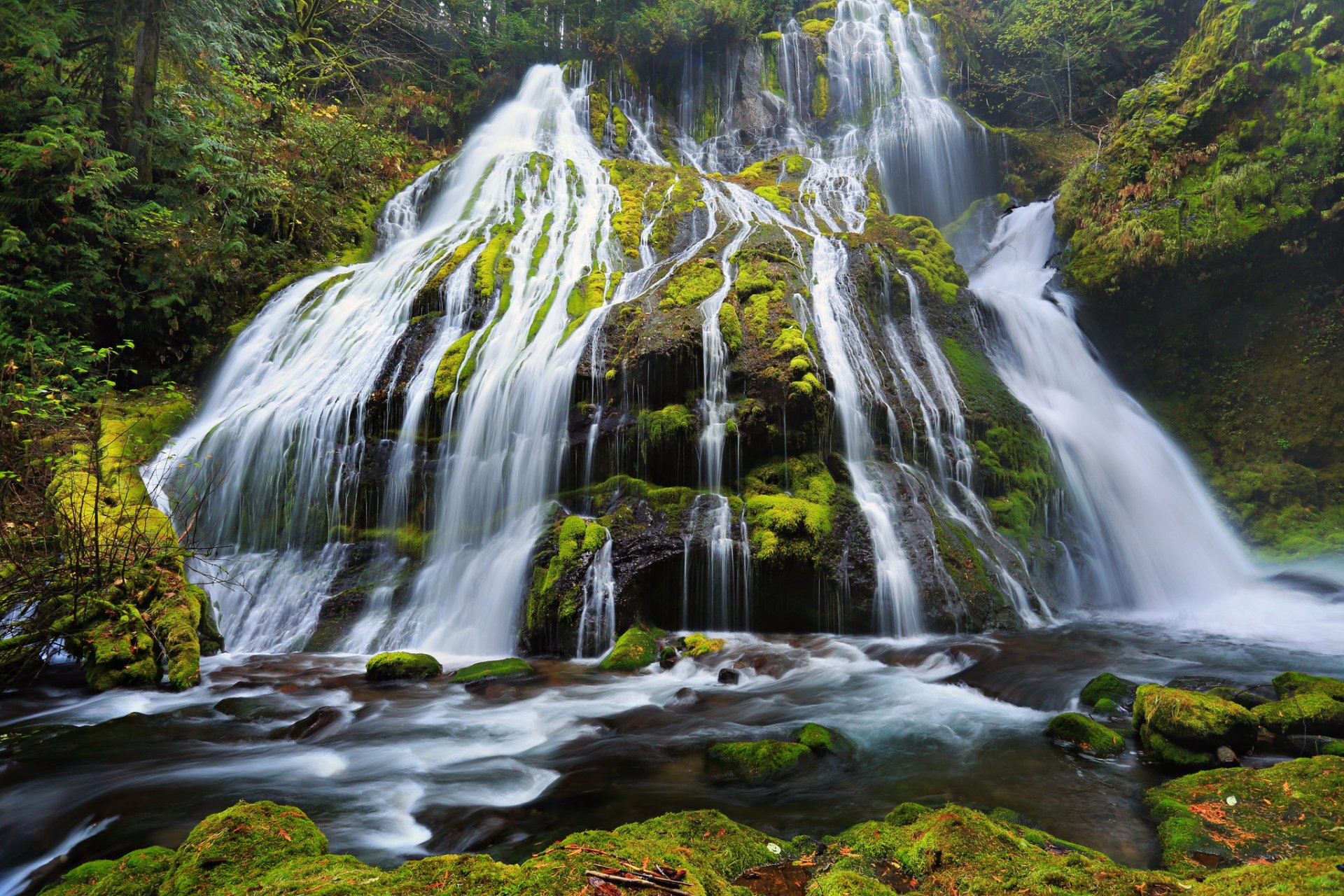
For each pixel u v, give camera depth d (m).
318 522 9.04
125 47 12.20
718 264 10.42
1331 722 4.57
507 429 8.91
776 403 8.26
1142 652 6.96
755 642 7.36
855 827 3.62
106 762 4.79
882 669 6.62
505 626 7.68
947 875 3.07
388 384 9.55
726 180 15.49
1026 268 14.89
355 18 20.00
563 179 14.85
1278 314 11.80
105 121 12.14
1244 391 12.11
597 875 2.79
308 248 13.45
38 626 6.55
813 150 17.58
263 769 4.69
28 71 10.58
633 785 4.41
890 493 8.48
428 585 8.23
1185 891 2.75
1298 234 11.18
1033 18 19.69
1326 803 3.67
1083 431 10.77
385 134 16.53
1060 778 4.42
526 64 19.77
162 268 11.52
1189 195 12.15
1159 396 12.80
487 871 2.82
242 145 13.16
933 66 19.28
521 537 8.16
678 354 8.45
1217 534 11.03
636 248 12.21
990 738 5.08
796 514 7.62
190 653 6.55
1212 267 11.75
